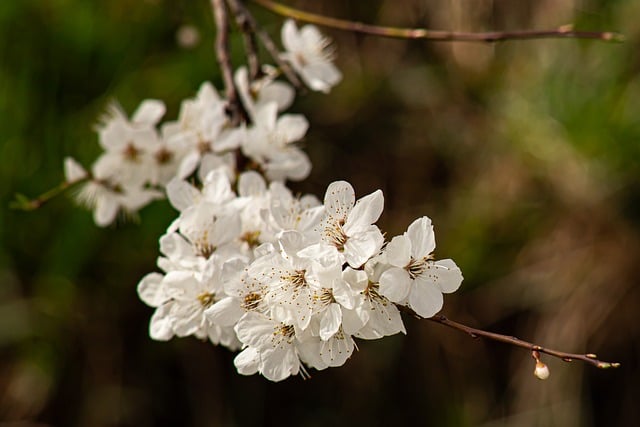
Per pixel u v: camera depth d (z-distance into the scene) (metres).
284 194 0.60
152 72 0.93
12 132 0.89
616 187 0.96
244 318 0.57
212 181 0.61
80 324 0.91
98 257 0.90
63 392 0.92
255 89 0.68
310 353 0.57
